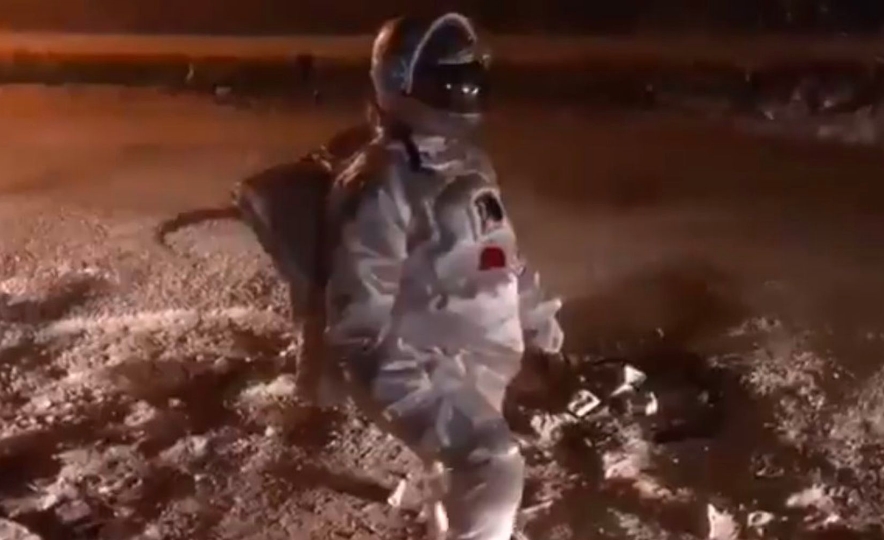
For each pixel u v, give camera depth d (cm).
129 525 491
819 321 693
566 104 1245
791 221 882
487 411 408
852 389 603
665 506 502
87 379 617
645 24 1528
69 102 1289
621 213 900
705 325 689
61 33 1557
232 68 1402
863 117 1163
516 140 1109
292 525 490
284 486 517
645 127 1162
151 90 1343
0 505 503
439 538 461
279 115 1229
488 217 410
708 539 480
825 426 565
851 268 783
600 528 487
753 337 669
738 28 1502
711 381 614
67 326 680
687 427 567
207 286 737
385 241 399
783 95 1224
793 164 1036
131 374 623
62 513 498
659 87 1287
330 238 407
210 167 1027
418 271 405
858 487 516
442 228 403
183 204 911
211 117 1220
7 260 791
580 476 524
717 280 761
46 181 983
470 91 402
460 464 404
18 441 555
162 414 580
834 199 937
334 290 403
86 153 1073
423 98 399
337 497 509
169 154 1070
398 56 399
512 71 1354
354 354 405
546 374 601
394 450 542
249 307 705
